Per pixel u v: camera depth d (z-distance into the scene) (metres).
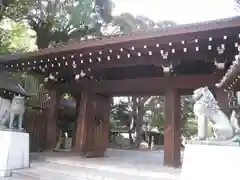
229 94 7.12
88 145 9.33
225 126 4.69
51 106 10.10
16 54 8.41
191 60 7.33
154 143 31.48
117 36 6.78
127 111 28.97
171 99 7.93
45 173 6.20
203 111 4.84
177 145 7.74
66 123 14.98
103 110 10.24
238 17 5.37
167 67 7.52
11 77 8.54
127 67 8.55
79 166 6.91
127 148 23.38
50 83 10.17
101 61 8.25
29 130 10.18
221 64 6.95
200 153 4.70
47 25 14.18
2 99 7.05
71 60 8.29
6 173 6.23
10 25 13.55
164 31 6.17
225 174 4.36
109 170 6.40
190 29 5.87
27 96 8.02
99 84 9.38
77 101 11.12
